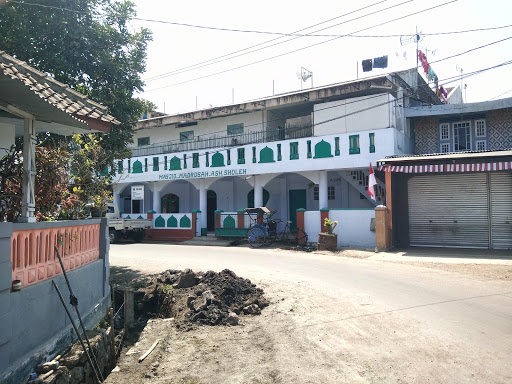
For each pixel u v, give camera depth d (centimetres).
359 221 1802
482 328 621
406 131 2005
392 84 1778
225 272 1002
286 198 2428
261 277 1105
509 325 633
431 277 1043
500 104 1816
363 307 767
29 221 590
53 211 719
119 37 1228
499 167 1381
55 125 776
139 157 2656
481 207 1555
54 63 1076
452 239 1606
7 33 988
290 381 471
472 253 1434
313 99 1984
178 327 728
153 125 2606
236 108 2252
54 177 688
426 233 1653
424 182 1661
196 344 628
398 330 625
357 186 2075
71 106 679
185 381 495
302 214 1964
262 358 550
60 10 1085
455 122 1997
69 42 1132
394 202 1681
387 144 1762
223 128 2459
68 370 484
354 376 472
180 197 2886
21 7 1053
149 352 601
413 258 1388
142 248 1952
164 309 927
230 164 2255
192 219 2383
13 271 463
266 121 2291
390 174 1616
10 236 438
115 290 990
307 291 920
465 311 716
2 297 422
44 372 467
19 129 823
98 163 1003
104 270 792
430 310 730
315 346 577
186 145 2617
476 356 512
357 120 1864
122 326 870
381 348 554
